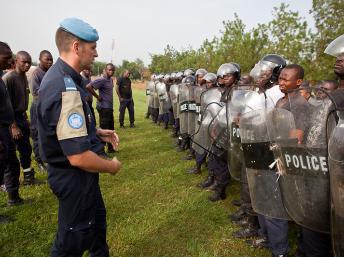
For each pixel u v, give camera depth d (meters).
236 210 4.08
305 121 2.06
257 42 8.56
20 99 4.57
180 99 5.46
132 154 7.01
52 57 5.11
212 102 4.09
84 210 2.12
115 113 15.65
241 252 3.17
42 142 2.02
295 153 2.08
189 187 4.94
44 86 1.92
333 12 6.89
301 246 2.78
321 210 1.99
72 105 1.88
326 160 1.92
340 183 1.65
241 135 2.60
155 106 11.43
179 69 16.52
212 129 4.03
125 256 3.12
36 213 3.99
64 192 2.07
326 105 2.08
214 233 3.55
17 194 4.23
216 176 4.36
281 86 2.88
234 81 3.92
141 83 43.56
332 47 2.45
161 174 5.57
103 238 2.63
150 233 3.54
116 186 5.01
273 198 2.46
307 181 2.03
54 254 2.20
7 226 3.65
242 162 3.13
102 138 2.70
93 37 2.03
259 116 2.42
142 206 4.25
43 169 5.62
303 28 7.42
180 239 3.43
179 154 6.96
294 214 2.18
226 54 9.42
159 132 9.73
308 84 4.23
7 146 3.58
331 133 1.72
